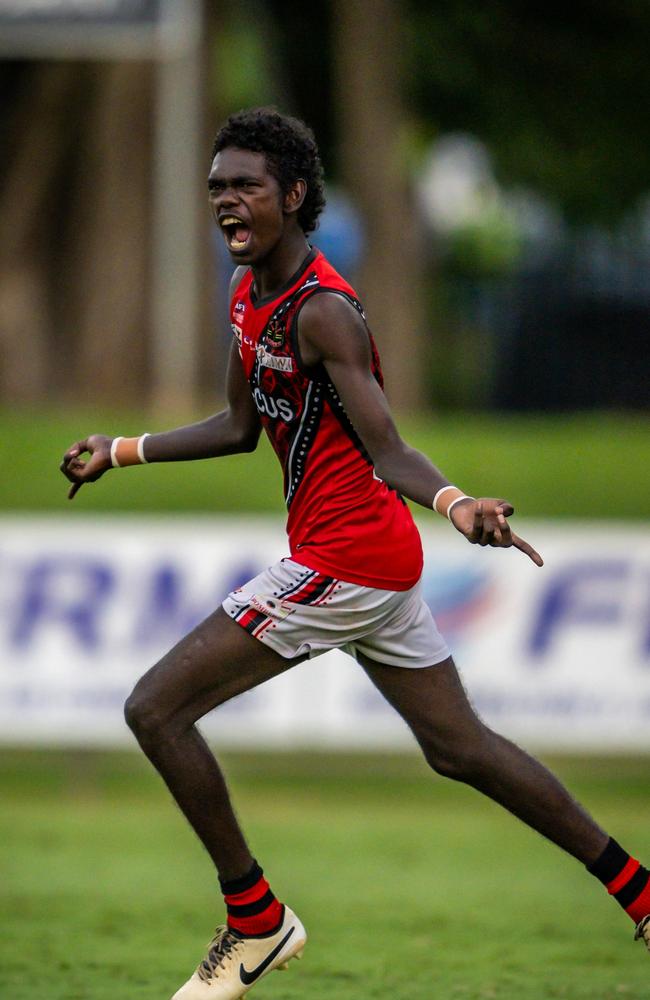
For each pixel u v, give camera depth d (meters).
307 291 15.12
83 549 37.12
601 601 36.62
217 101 69.56
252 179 15.04
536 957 21.42
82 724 36.97
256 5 78.50
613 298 76.25
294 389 15.40
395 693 16.31
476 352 99.12
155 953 21.52
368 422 14.91
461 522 14.44
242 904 15.91
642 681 36.50
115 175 64.62
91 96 64.69
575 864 29.95
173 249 62.97
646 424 67.88
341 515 15.59
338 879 28.05
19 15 49.44
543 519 45.88
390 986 19.39
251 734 36.78
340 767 43.91
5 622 37.09
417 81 75.31
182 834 33.47
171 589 36.94
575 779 42.50
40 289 66.12
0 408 64.75
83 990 19.03
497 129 77.88
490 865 29.80
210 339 64.12
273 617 15.60
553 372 76.56
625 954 21.69
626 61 74.44
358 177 67.50
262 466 48.41
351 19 66.75
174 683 15.54
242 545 36.88
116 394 65.06
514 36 74.12
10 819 35.72
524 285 77.00
